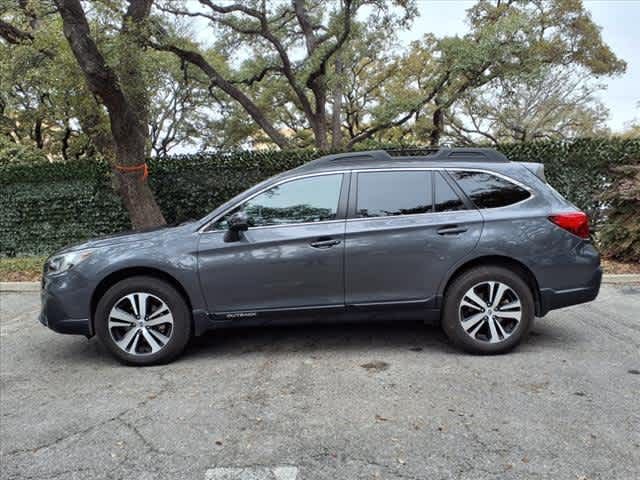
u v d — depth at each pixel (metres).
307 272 4.41
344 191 4.56
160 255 4.42
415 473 2.73
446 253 4.40
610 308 6.05
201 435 3.22
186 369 4.39
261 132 27.16
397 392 3.75
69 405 3.76
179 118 25.06
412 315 4.52
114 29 8.74
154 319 4.49
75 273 4.46
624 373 4.02
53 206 10.66
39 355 5.00
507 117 22.34
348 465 2.83
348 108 24.73
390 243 4.40
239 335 5.28
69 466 2.92
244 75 17.03
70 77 8.78
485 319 4.45
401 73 23.86
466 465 2.79
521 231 4.41
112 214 10.55
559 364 4.23
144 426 3.37
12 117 17.59
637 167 8.20
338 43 12.97
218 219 4.55
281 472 2.78
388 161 4.68
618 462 2.79
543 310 4.47
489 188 4.55
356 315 4.50
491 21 17.06
